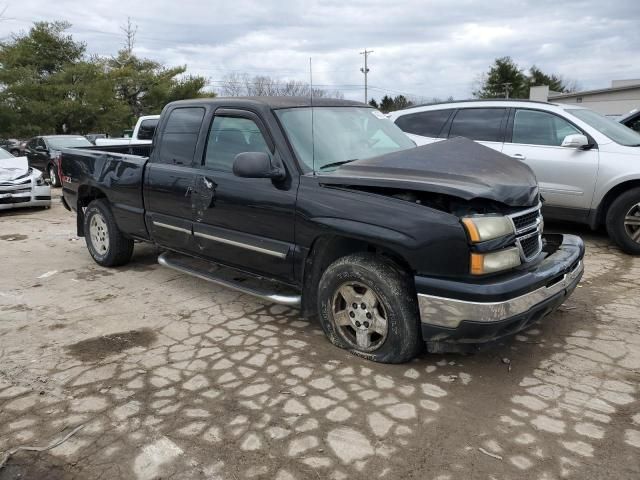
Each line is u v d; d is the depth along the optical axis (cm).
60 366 373
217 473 260
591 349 384
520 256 341
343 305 380
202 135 467
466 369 358
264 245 411
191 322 450
